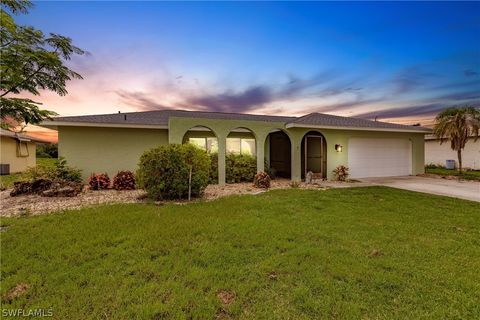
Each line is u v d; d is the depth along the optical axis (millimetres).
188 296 2688
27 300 2609
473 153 17969
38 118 7656
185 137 13328
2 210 6297
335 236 4492
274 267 3340
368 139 13672
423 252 3818
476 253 3785
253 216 5711
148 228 4824
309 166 14336
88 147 11273
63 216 5582
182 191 7789
